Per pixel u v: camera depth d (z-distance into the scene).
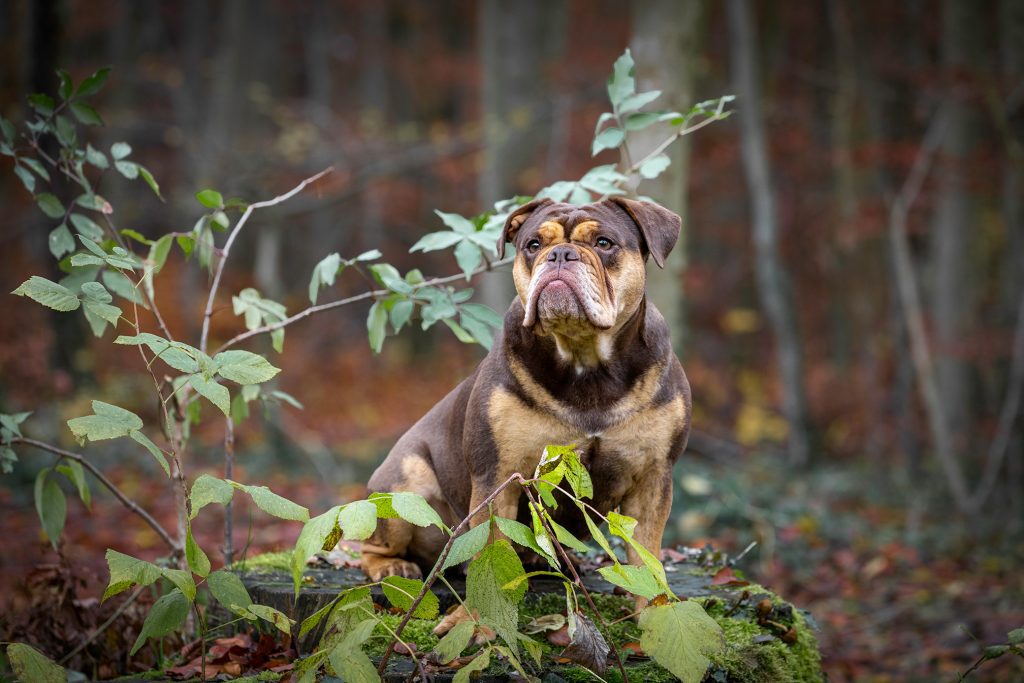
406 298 5.23
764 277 17.53
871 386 19.41
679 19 10.67
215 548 8.20
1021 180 15.62
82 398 13.82
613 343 4.24
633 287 4.23
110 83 24.67
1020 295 16.50
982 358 16.80
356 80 35.19
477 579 3.62
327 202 21.17
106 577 7.01
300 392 23.31
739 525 10.15
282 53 35.53
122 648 5.14
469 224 5.23
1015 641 4.16
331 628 3.94
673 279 10.52
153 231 22.67
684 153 10.38
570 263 4.03
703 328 24.39
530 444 4.28
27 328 14.41
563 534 3.60
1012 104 15.94
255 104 25.80
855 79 19.17
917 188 16.14
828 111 23.08
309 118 23.50
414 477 4.91
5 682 4.08
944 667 7.50
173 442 4.89
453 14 31.94
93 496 10.69
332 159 21.34
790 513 11.49
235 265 25.89
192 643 4.70
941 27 19.11
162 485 11.41
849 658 7.80
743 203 24.03
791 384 17.17
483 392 4.36
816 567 10.03
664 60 10.68
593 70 20.70
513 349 4.29
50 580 5.19
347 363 25.78
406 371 26.91
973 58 16.80
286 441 15.16
